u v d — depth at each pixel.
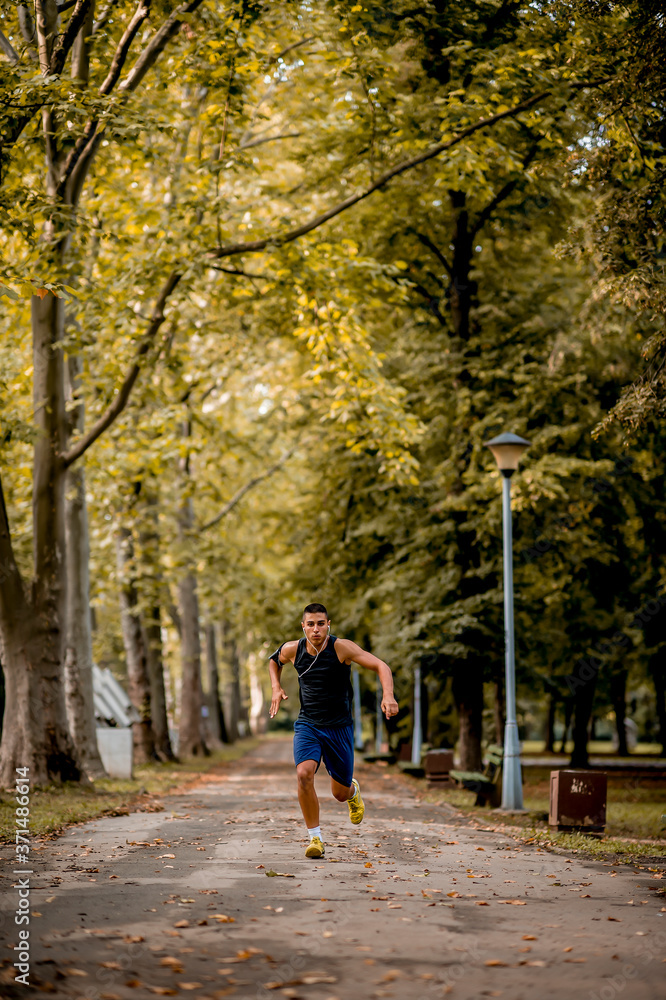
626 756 43.19
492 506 20.47
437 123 16.12
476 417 21.61
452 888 7.28
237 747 49.78
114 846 9.62
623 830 12.51
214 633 50.47
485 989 4.65
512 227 22.89
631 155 13.48
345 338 18.73
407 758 32.59
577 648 24.86
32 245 14.55
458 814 14.39
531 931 5.86
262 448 31.83
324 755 8.18
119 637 44.84
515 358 21.36
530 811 14.33
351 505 25.06
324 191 22.03
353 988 4.64
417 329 24.14
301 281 17.16
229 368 29.97
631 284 12.71
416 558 23.06
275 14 16.50
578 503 21.77
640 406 12.48
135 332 17.78
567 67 14.55
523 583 22.06
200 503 36.97
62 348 16.98
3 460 16.89
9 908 6.32
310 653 8.05
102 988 4.60
